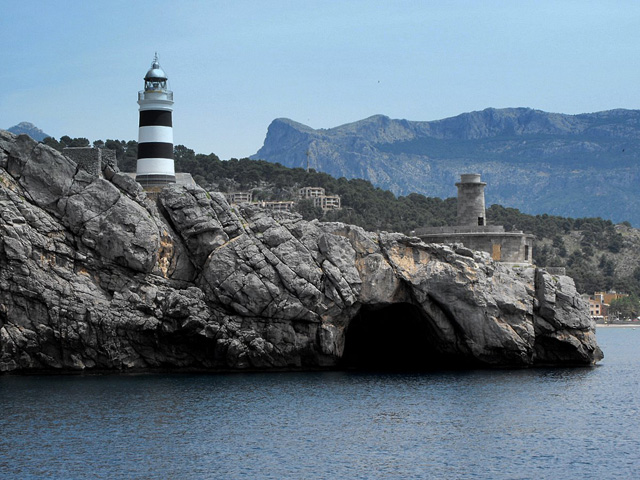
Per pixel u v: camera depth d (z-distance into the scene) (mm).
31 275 76438
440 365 93562
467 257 86938
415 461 53500
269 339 82812
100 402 67688
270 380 79562
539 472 51719
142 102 97000
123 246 77875
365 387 77188
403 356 99000
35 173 78312
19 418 61875
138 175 97250
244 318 82188
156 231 79375
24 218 76812
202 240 81375
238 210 85875
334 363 85250
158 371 82312
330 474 50625
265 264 81312
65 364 79375
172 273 81688
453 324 88312
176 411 65188
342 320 85000
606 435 60656
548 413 67688
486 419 64875
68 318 77250
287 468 51594
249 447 55812
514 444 57844
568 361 93562
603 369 96812
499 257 97312
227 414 64625
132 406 66500
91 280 78750
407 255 86938
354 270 84000
